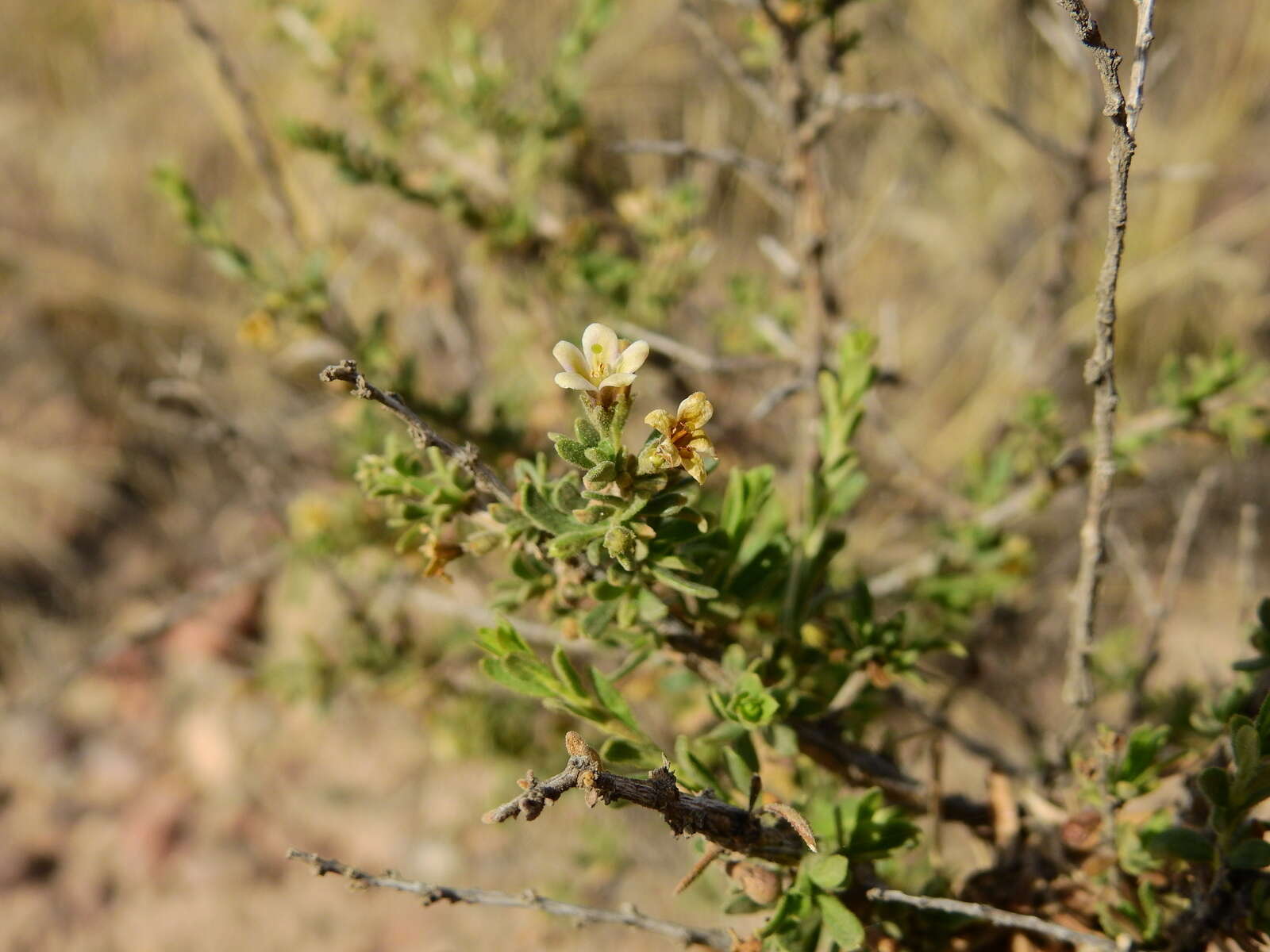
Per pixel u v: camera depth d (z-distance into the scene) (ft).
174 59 21.33
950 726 7.43
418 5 17.53
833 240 9.57
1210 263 17.71
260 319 9.22
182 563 18.89
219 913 15.33
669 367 10.33
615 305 10.13
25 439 19.36
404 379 9.01
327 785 16.06
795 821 4.42
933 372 18.21
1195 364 8.23
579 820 14.35
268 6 10.66
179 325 19.42
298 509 10.05
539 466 5.11
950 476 15.55
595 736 10.18
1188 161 18.15
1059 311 16.16
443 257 13.64
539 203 10.70
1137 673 7.77
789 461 10.85
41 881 15.85
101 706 17.43
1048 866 6.00
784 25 7.71
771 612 6.14
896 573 10.14
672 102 18.63
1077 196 10.71
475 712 10.34
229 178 20.56
